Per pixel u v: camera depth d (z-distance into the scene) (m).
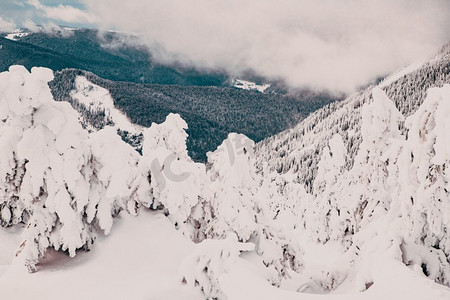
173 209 16.27
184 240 15.25
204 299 9.52
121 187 13.75
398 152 20.84
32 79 11.95
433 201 15.91
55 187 12.54
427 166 16.05
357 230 29.38
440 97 15.48
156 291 9.45
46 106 12.54
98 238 13.94
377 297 14.80
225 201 22.31
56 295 10.84
